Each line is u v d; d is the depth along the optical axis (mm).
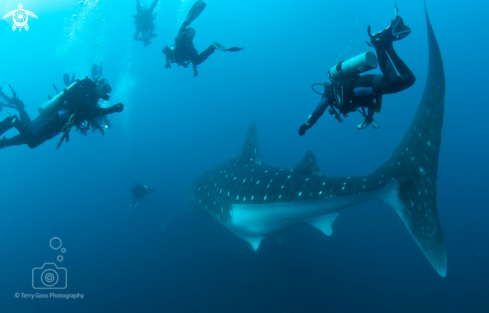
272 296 9344
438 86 2975
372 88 2910
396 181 3469
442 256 2820
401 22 2543
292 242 11078
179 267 12062
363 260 10961
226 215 6215
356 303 9070
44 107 3980
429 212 3068
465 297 9445
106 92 4301
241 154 6641
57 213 20766
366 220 13578
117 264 13727
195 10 5395
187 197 9250
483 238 12930
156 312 10148
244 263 10859
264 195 5113
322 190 4262
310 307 8898
